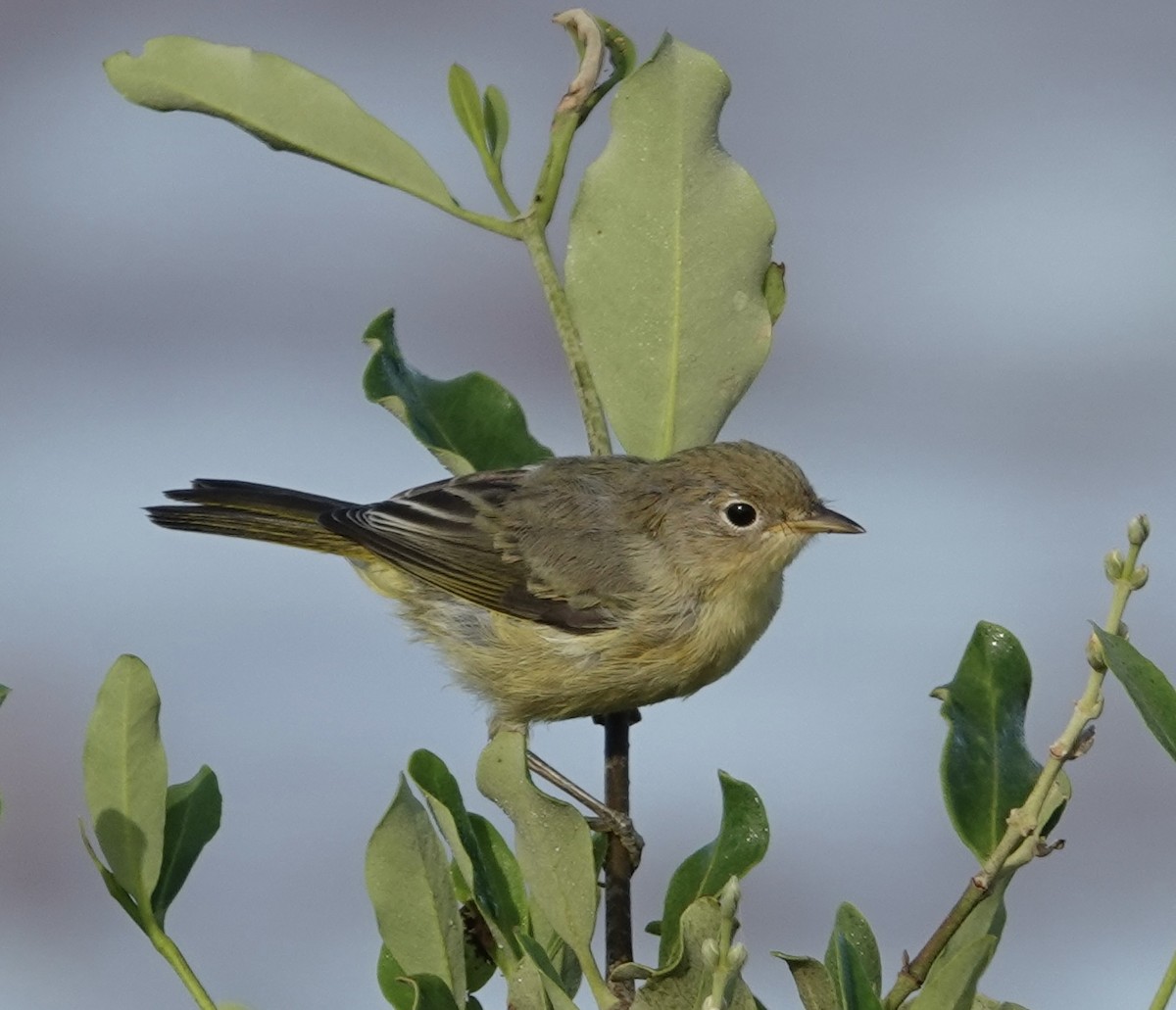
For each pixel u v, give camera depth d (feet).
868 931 18.53
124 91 25.73
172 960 19.81
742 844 20.42
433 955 18.86
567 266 27.84
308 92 25.85
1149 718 16.25
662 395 27.84
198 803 20.68
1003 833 19.33
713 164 27.86
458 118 26.73
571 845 18.90
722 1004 14.66
